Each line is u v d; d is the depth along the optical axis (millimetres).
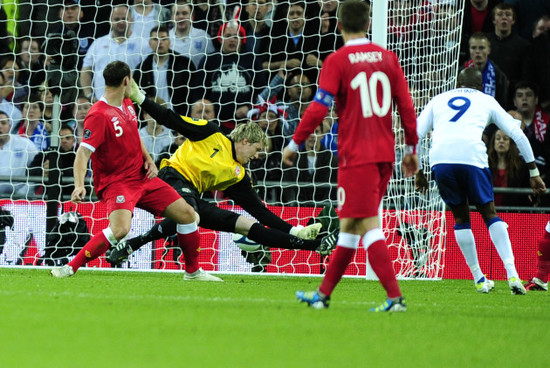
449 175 23203
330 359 10656
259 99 40844
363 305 17688
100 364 9852
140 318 14102
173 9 42062
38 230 32625
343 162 15477
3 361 9953
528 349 12055
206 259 32531
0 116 40500
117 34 42000
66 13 42094
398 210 31688
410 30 33000
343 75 15406
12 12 42094
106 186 24125
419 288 25312
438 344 12242
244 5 41562
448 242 34062
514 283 23203
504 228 23312
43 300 16703
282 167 38438
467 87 23797
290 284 24828
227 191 27984
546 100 39844
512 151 38062
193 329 12930
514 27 41062
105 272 29047
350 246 15945
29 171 39312
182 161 27312
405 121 16062
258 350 11172
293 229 27828
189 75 39500
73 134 40281
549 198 38469
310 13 41000
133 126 23766
